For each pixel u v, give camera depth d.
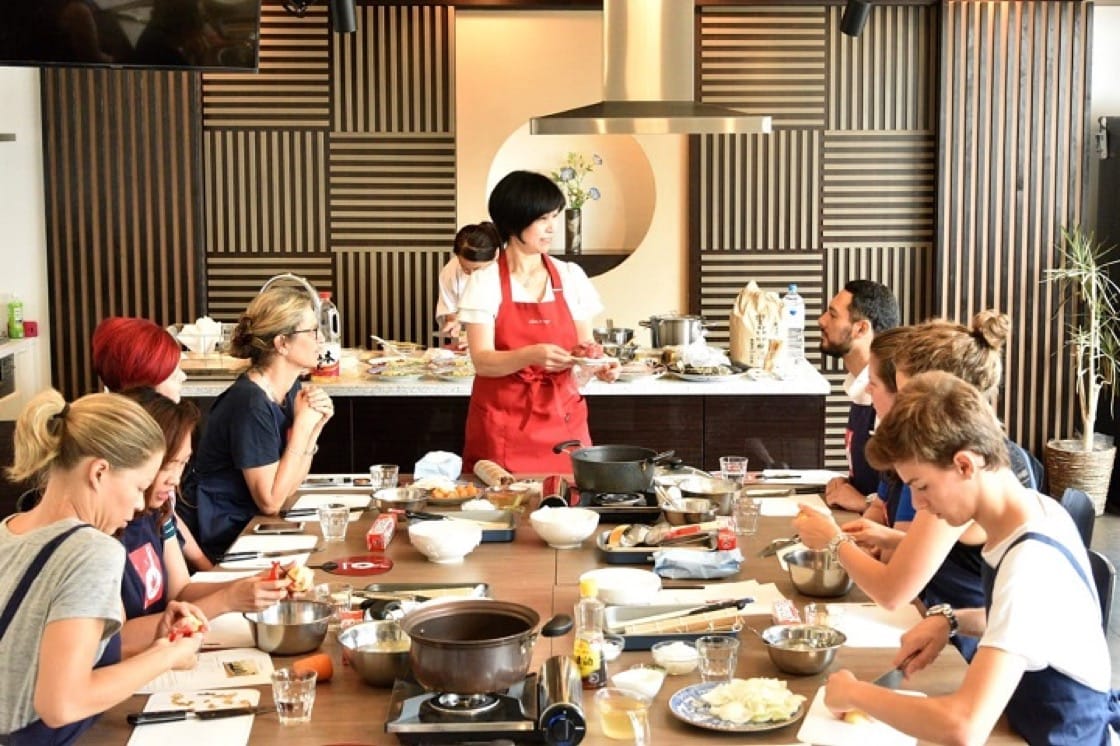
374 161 8.12
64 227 8.02
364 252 8.20
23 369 7.88
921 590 3.22
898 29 8.10
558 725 2.35
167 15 5.57
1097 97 8.30
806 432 6.18
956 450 2.42
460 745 2.41
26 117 7.93
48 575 2.45
